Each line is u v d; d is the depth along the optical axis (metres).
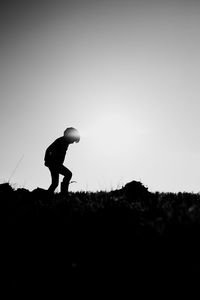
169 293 5.16
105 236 7.35
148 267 5.86
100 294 5.49
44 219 9.04
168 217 7.30
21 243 7.91
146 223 7.18
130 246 6.64
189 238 6.35
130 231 7.25
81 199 11.02
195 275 5.38
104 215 8.38
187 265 5.63
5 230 8.64
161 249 6.18
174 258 5.88
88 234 7.66
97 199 10.45
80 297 5.50
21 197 12.07
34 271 6.64
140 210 8.47
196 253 5.94
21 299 5.66
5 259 7.23
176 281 5.37
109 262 6.36
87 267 6.36
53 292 5.77
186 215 7.35
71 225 8.29
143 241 6.57
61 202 10.45
